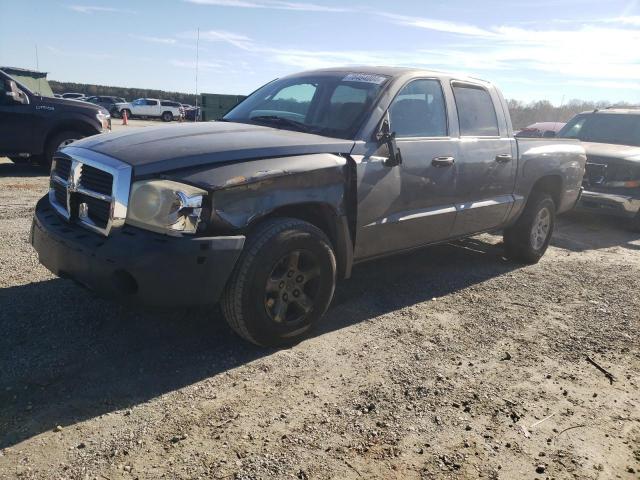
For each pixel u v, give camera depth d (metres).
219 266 3.19
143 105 43.69
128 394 3.03
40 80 12.70
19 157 10.09
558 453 2.79
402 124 4.48
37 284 4.43
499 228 5.80
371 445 2.73
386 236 4.32
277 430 2.80
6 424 2.70
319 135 4.13
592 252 7.20
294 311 3.73
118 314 3.98
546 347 4.04
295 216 3.82
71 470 2.41
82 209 3.48
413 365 3.59
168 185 3.15
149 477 2.40
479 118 5.32
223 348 3.63
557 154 6.22
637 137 9.55
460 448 2.76
